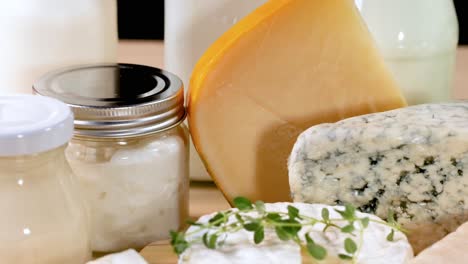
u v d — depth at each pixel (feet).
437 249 1.68
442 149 1.83
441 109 1.93
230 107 1.96
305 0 1.94
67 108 1.72
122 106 1.82
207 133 1.97
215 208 2.10
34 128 1.64
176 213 1.94
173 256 1.78
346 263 1.69
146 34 2.86
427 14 2.11
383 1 2.11
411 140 1.84
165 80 1.95
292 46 1.96
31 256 1.69
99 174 1.85
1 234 1.68
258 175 2.01
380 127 1.86
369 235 1.75
